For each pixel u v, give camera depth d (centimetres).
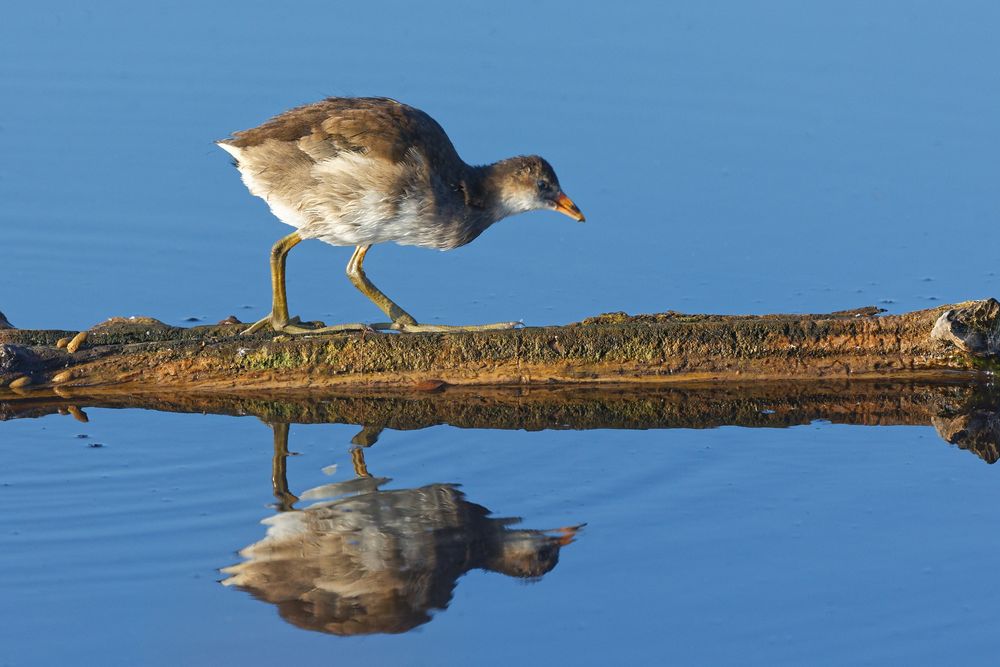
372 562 1005
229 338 1357
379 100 1380
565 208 1428
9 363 1314
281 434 1246
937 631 918
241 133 1335
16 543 1022
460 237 1399
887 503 1109
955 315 1347
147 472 1152
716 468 1175
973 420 1284
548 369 1362
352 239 1354
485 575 989
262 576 983
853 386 1370
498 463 1182
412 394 1352
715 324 1366
